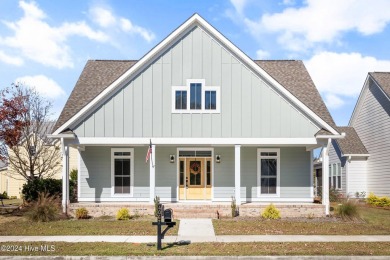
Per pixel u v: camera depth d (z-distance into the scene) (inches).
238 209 733.3
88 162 832.3
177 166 831.7
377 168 1124.5
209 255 428.8
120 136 762.8
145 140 761.6
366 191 1173.1
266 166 838.5
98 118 762.8
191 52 777.6
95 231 577.9
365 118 1206.3
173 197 827.4
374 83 1142.3
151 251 446.9
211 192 829.8
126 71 761.0
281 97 773.9
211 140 764.6
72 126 760.3
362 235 551.8
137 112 766.5
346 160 1181.7
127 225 624.7
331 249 457.7
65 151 751.1
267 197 830.5
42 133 1182.3
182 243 492.7
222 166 833.5
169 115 768.3
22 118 945.5
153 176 749.3
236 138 765.3
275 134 768.3
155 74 773.3
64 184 743.7
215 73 774.5
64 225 627.8
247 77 775.7
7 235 553.9
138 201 825.5
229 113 770.2
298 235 549.3
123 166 834.2
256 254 431.8
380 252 443.2
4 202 1202.0
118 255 429.7
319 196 1120.8
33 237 537.3
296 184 834.8
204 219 685.9
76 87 882.1
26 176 1016.2
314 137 765.9
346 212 693.9
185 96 772.6
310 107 840.3
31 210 703.1
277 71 960.3
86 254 433.1
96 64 968.3
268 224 632.4
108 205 737.0
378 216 761.6
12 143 840.3
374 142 1146.0
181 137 765.3
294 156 837.8
